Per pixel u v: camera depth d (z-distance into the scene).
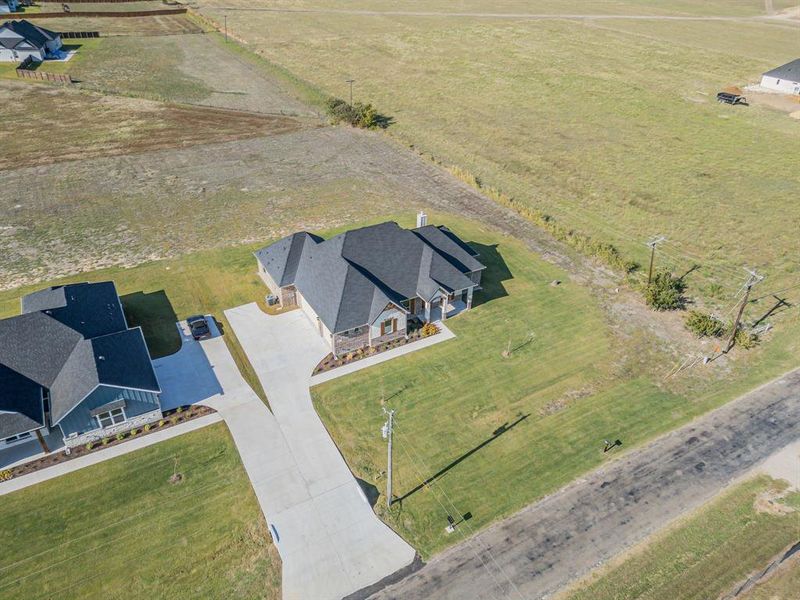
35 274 45.62
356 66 104.25
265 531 27.38
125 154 67.75
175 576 25.38
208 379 35.97
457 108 85.69
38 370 32.69
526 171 66.44
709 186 62.88
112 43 113.06
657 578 25.53
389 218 55.53
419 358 38.25
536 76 100.25
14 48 97.94
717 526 27.81
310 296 39.25
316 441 32.06
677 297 43.97
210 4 151.12
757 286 46.34
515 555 26.47
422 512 28.39
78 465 30.28
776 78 93.31
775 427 33.47
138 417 32.31
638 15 150.75
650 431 33.25
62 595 24.52
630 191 61.81
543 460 31.27
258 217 55.00
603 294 45.62
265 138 74.00
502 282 46.62
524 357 38.66
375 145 73.12
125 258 48.12
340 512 28.28
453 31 130.62
